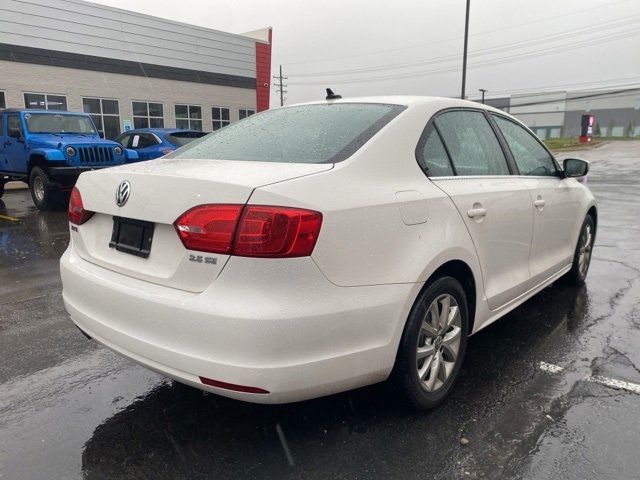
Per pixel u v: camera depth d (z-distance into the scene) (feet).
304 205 6.93
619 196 40.86
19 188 50.06
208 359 6.84
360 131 8.69
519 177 11.90
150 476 7.53
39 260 20.98
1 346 12.19
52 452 8.09
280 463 7.79
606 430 8.55
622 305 14.67
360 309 7.41
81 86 60.95
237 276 6.79
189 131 41.04
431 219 8.58
